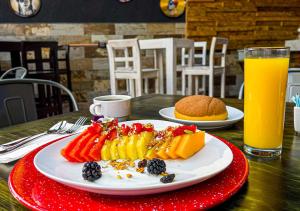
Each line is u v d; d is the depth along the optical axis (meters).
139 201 0.34
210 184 0.38
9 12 3.74
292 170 0.45
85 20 4.00
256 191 0.38
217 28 4.23
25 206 0.34
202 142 0.51
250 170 0.45
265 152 0.51
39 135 0.65
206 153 0.48
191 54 2.96
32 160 0.48
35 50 2.73
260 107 0.50
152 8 4.16
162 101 1.13
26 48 2.63
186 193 0.35
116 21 4.10
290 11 4.38
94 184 0.35
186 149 0.46
